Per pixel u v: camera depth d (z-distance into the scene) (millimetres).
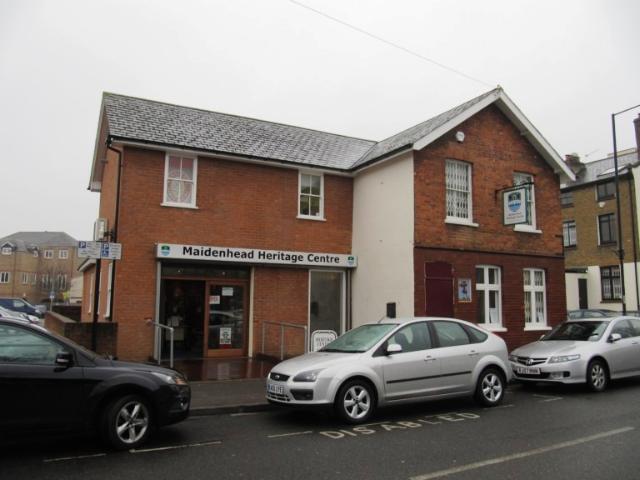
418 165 14531
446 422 7750
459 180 15555
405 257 14375
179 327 14031
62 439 6758
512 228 16188
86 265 19234
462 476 5270
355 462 5758
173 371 6949
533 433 7035
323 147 17547
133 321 13062
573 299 30781
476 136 15797
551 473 5332
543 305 16797
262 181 15219
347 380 7633
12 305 32906
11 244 73125
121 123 14031
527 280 16641
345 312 16219
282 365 8070
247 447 6379
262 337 14734
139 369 6520
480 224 15500
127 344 12938
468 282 15062
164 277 13766
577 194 32562
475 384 8758
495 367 9094
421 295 14094
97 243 9875
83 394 6023
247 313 14781
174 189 14016
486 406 8898
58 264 77625
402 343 8305
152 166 13719
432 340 8594
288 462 5762
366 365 7770
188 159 14305
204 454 6078
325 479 5195
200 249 13766
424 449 6270
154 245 13500
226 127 16438
